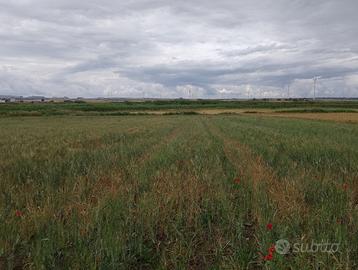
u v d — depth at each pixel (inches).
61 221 210.5
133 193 278.1
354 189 279.3
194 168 376.2
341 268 148.5
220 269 156.6
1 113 2842.0
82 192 275.1
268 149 536.7
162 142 715.4
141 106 4697.3
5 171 376.8
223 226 209.9
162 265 161.0
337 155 461.4
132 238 188.9
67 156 478.3
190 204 244.5
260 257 164.7
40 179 331.9
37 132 1073.5
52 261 161.9
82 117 2603.3
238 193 279.3
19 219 213.5
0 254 171.0
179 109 4377.5
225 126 1318.9
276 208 227.5
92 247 171.8
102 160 443.8
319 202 249.4
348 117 2409.0
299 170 359.6
